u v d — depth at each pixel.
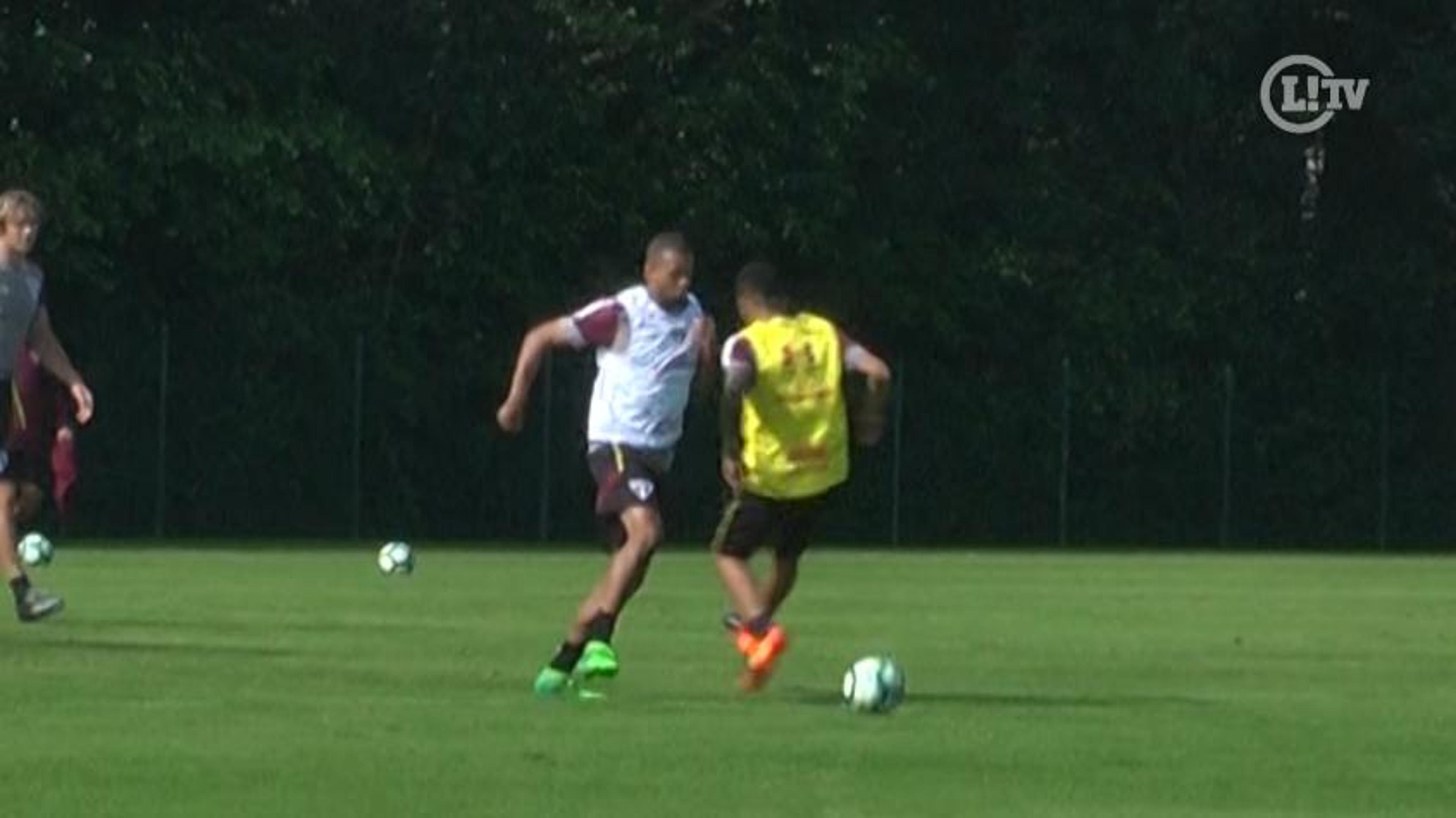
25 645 52.88
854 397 46.66
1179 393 128.75
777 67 122.88
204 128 113.19
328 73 119.38
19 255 54.22
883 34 125.38
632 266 122.88
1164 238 130.88
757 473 44.69
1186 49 129.75
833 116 123.31
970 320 127.75
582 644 44.03
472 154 120.62
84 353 113.31
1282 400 131.12
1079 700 45.31
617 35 121.00
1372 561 109.31
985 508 125.88
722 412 45.06
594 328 43.66
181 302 115.38
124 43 113.88
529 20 121.56
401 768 34.97
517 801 32.38
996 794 33.56
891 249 126.69
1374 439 131.12
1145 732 40.47
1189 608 71.56
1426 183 133.25
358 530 116.69
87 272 112.06
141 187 112.56
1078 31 129.62
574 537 118.50
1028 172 129.62
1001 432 126.12
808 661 52.38
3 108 112.81
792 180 123.38
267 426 115.38
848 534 123.88
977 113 129.50
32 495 59.88
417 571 85.06
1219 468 129.25
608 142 122.50
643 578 49.12
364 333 117.38
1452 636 61.53
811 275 125.00
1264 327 131.00
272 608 65.06
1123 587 82.75
